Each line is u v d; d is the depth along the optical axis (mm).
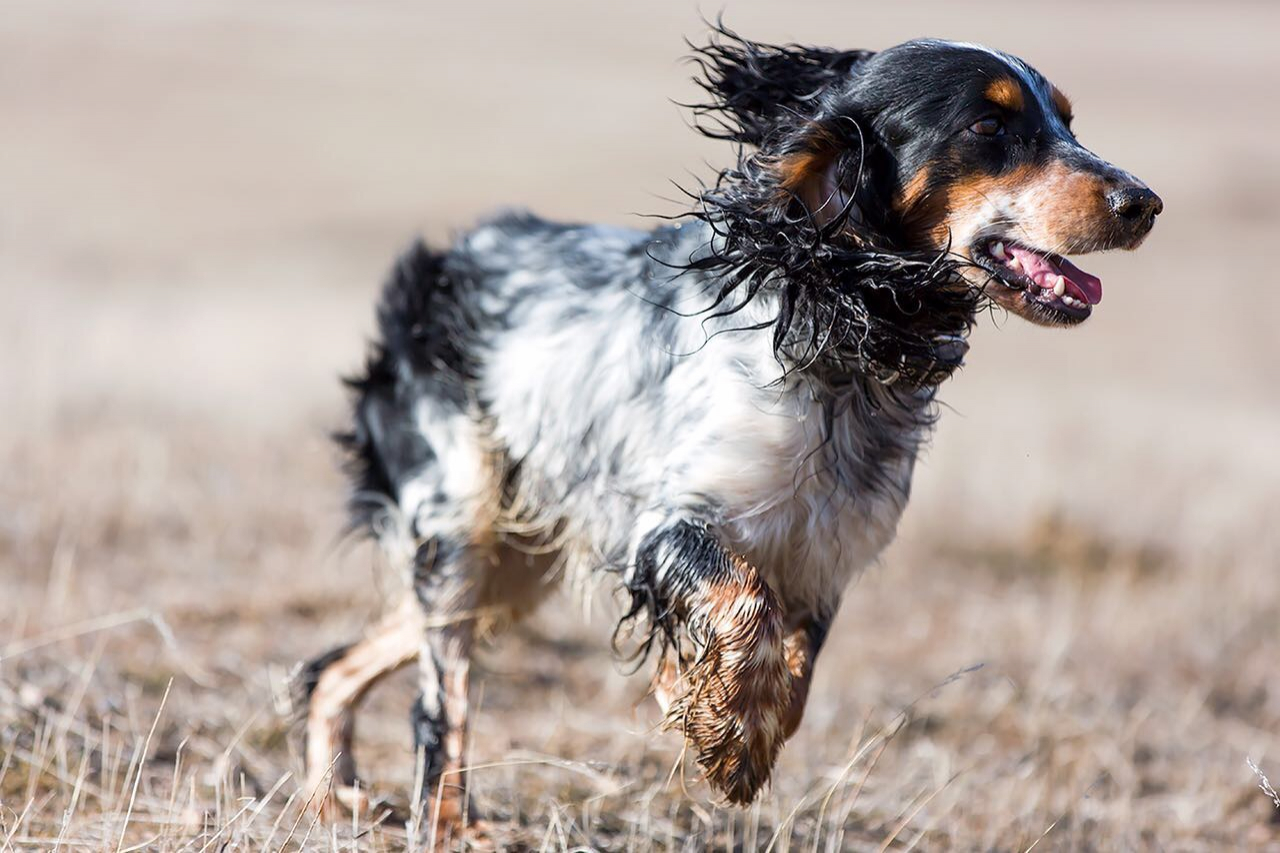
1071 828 8750
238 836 6922
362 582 12047
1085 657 12297
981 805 9023
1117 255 41531
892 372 7188
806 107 7469
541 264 8500
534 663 11078
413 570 8516
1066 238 6953
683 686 6988
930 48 7277
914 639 12516
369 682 8648
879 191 7219
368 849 7273
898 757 9867
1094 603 13672
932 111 7086
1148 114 66500
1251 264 41312
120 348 19797
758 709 6723
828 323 7000
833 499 7242
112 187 39594
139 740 7590
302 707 8711
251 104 54156
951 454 17812
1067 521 15781
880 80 7230
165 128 48500
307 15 82375
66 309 22531
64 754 7809
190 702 9258
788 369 7043
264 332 23094
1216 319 35281
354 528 9141
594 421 7797
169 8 75875
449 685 8328
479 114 56062
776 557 7359
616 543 7809
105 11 71000
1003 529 15594
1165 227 45062
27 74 54281
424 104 57656
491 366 8398
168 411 16922
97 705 8719
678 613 6922
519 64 72062
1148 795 9648
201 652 10164
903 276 7012
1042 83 7312
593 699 10469
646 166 46969
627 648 11289
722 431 7074
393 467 8812
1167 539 16047
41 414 15594
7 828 7168
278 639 10664
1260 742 10898
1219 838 8969
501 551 8641
